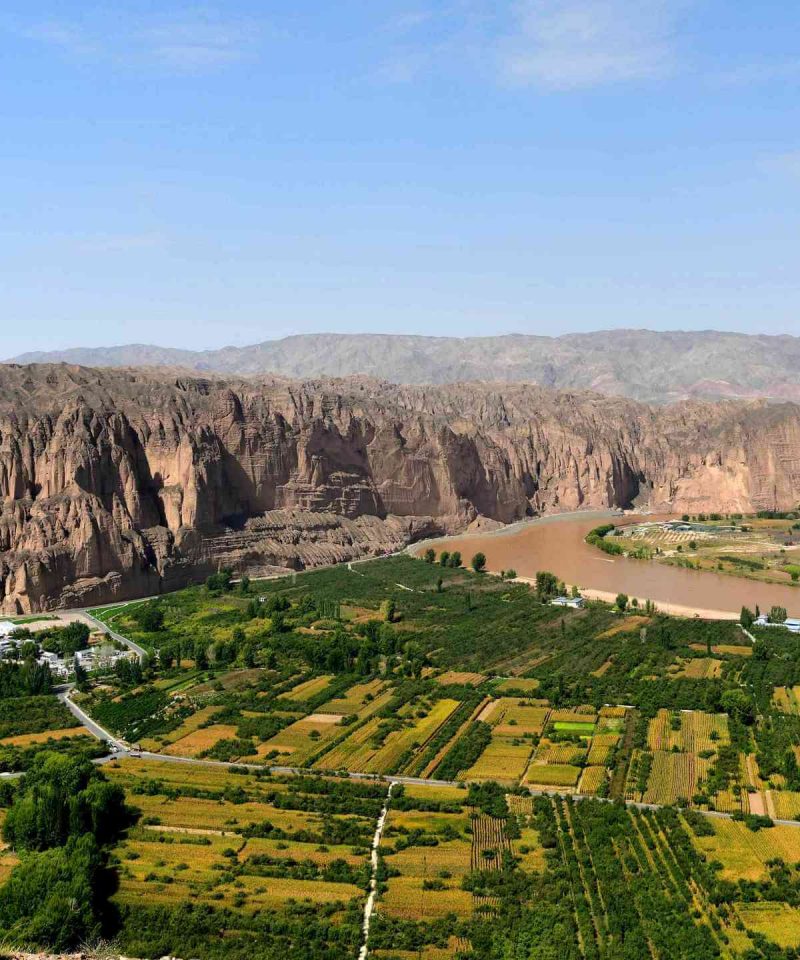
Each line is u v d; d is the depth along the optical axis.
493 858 162.75
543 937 139.12
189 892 152.50
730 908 145.25
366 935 141.50
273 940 140.88
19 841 164.25
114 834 171.62
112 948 137.50
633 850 162.88
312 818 179.00
